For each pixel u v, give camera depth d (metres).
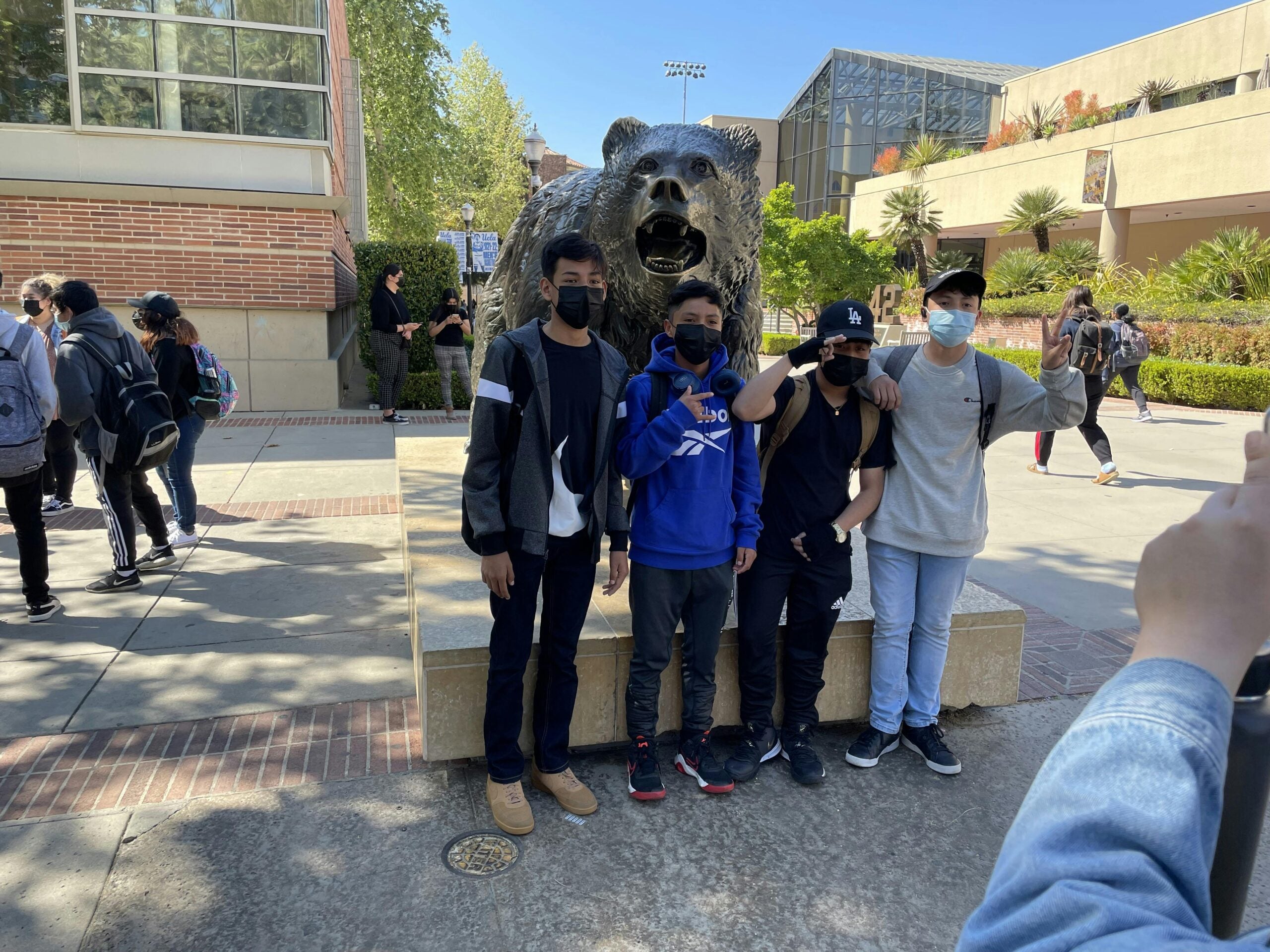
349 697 3.54
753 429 2.82
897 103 40.75
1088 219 28.00
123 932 2.21
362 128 18.86
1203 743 0.52
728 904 2.38
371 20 24.88
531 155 14.70
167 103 10.31
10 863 2.46
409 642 4.09
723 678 3.24
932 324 2.80
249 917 2.27
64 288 4.36
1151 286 20.33
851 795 2.93
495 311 4.69
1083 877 0.48
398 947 2.19
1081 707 3.58
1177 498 7.15
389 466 7.99
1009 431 2.90
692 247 3.05
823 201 44.22
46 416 4.13
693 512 2.66
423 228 27.36
